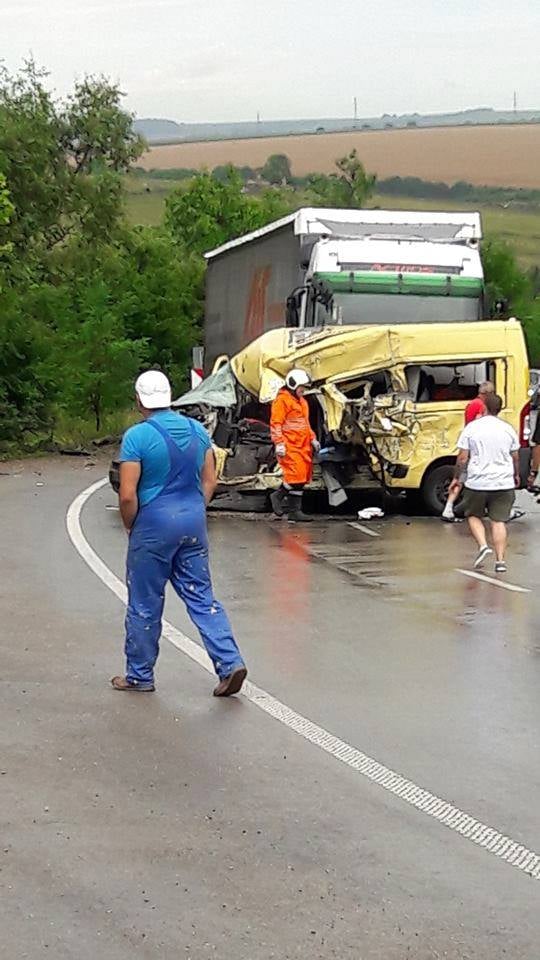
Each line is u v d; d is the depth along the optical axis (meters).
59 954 4.71
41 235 49.41
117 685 8.46
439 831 6.00
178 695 8.34
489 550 13.75
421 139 83.56
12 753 7.11
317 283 19.45
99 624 10.59
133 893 5.26
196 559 8.30
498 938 4.88
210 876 5.45
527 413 18.28
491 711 8.03
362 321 19.58
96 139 50.81
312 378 17.80
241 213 57.66
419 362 17.89
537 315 50.53
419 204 73.31
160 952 4.73
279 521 17.81
